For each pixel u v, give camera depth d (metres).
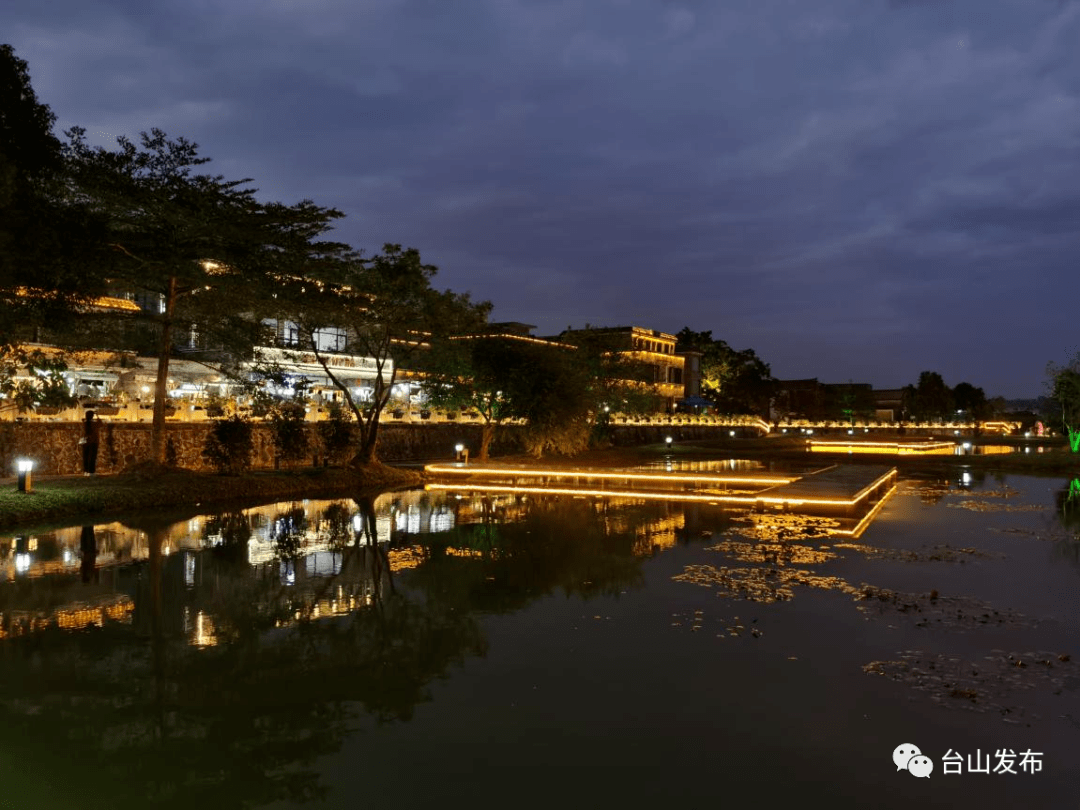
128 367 30.91
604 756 7.00
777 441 76.50
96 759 6.98
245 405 36.47
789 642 10.25
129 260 23.75
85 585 13.84
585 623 11.25
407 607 12.28
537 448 44.59
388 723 7.73
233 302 26.67
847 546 17.69
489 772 6.70
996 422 129.12
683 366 105.25
